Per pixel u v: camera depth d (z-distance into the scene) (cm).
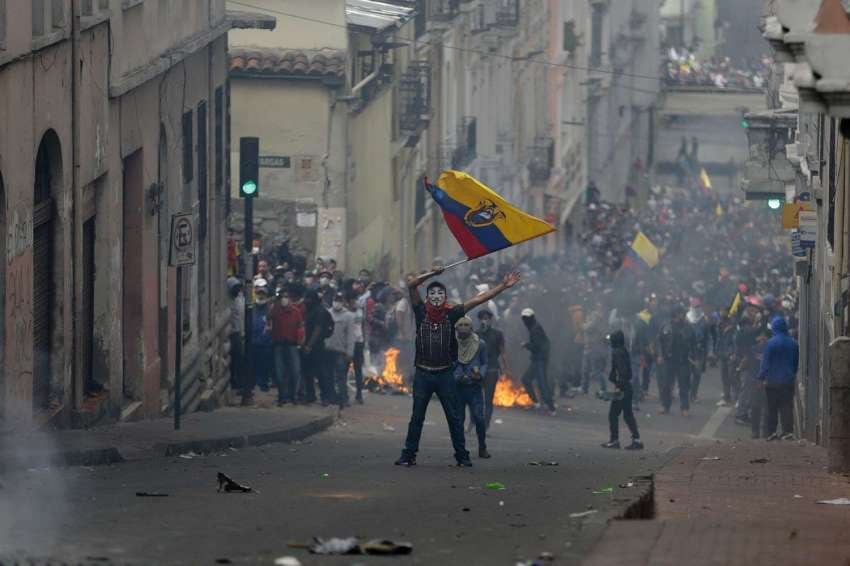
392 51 10456
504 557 2494
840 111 2647
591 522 2719
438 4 11619
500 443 6078
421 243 12106
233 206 8981
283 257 8419
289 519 2984
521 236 4603
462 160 12794
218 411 6338
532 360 7744
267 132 8931
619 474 4238
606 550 2423
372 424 6512
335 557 2489
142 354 5738
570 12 18025
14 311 4266
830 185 5819
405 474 4188
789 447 5338
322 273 7744
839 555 2464
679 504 3303
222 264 7456
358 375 7212
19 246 4309
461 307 4497
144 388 5759
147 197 5791
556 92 17125
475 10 13238
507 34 14062
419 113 10794
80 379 4925
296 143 8931
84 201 5075
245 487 3544
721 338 9075
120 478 3872
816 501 3406
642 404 8756
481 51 13700
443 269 4516
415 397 4481
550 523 2947
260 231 8994
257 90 8906
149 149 5841
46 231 4747
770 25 2922
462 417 5128
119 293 5459
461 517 3047
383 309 8088
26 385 4391
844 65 2631
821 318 6009
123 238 5706
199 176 6975
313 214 8956
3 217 4175
